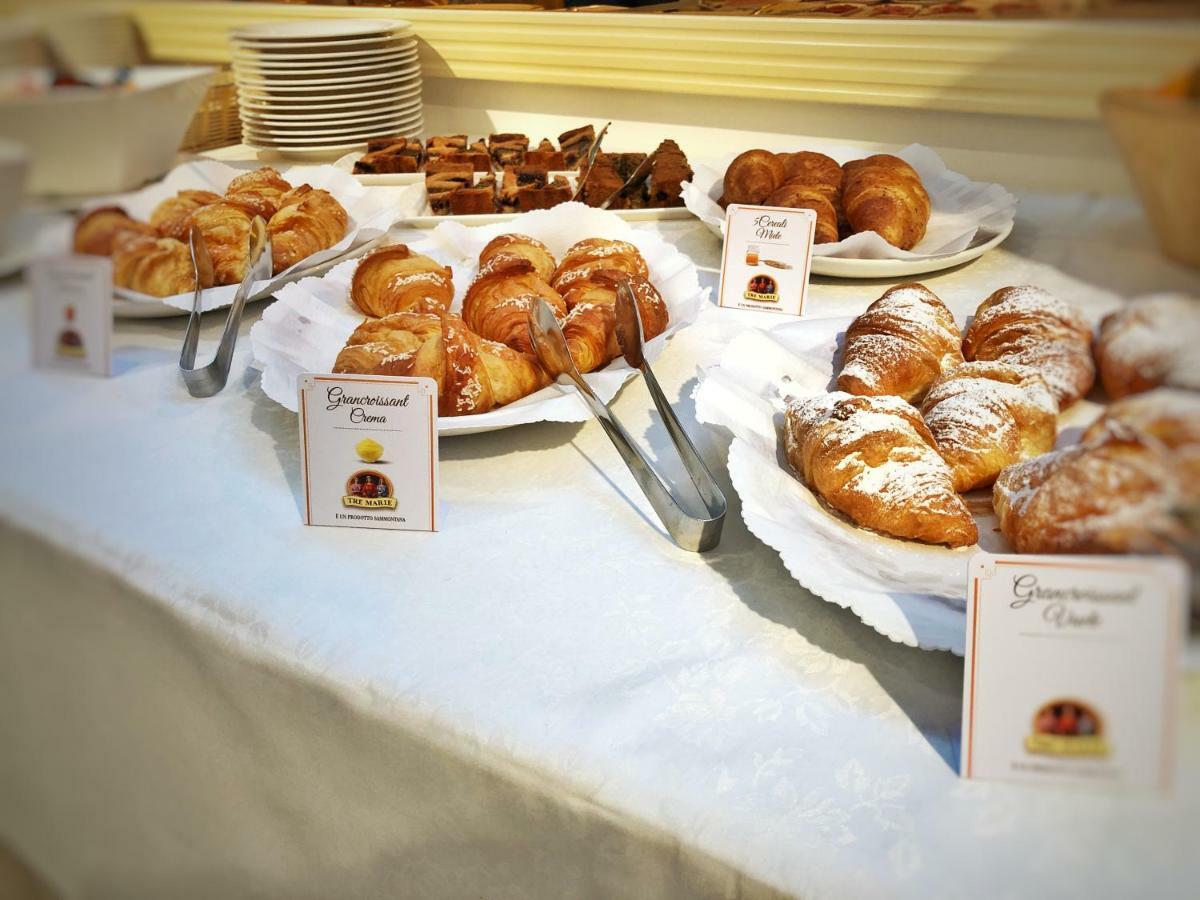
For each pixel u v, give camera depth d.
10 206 0.58
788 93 1.59
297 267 1.25
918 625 0.66
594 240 1.24
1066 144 0.48
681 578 0.76
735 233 1.23
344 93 1.66
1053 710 0.52
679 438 0.88
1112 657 0.49
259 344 1.02
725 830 0.55
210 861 0.74
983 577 0.53
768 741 0.60
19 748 0.66
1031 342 0.84
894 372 0.93
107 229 0.69
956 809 0.54
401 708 0.64
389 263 1.15
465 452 0.94
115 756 0.71
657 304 1.12
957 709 0.63
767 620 0.71
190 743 0.73
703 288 1.24
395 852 0.69
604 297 1.09
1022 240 1.00
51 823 0.68
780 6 1.67
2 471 0.66
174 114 0.67
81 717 0.69
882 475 0.77
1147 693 0.47
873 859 0.52
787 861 0.53
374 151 1.70
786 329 1.08
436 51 1.94
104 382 0.77
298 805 0.72
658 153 1.62
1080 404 0.57
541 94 1.94
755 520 0.75
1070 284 0.54
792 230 1.20
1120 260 0.46
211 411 0.97
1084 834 0.48
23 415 0.66
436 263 1.20
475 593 0.74
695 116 1.79
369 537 0.81
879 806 0.55
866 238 1.22
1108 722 0.49
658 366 1.09
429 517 0.81
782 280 1.21
